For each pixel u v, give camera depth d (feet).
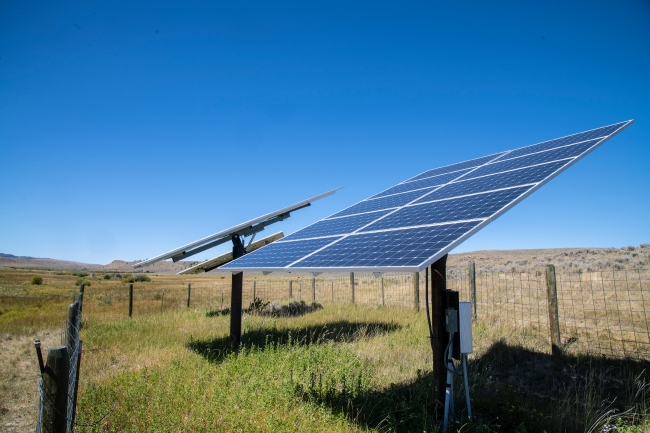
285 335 43.34
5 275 269.44
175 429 19.79
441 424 20.51
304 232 39.52
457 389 25.31
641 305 44.65
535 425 20.88
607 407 22.45
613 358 30.09
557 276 71.46
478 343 35.78
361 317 53.11
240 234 42.34
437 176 42.96
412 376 28.09
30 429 23.66
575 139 31.17
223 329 47.98
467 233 19.84
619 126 28.04
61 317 65.92
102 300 105.50
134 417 21.40
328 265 23.04
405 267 18.29
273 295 104.12
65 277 262.06
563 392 25.45
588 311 44.65
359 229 31.24
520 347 33.91
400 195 40.45
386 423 20.86
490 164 37.35
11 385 31.45
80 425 19.34
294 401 23.07
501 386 26.86
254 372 28.35
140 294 128.16
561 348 31.19
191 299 104.78
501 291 63.31
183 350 37.09
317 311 60.64
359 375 25.49
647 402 22.68
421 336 39.22
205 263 43.19
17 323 59.93
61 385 14.99
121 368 32.81
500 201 22.95
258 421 20.48
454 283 78.07
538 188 23.04
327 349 33.96
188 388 25.18
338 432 19.53
